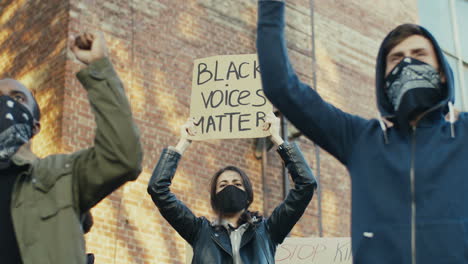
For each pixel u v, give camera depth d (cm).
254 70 561
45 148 795
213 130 544
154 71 885
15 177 300
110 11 873
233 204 449
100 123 295
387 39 288
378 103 283
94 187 298
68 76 812
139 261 798
